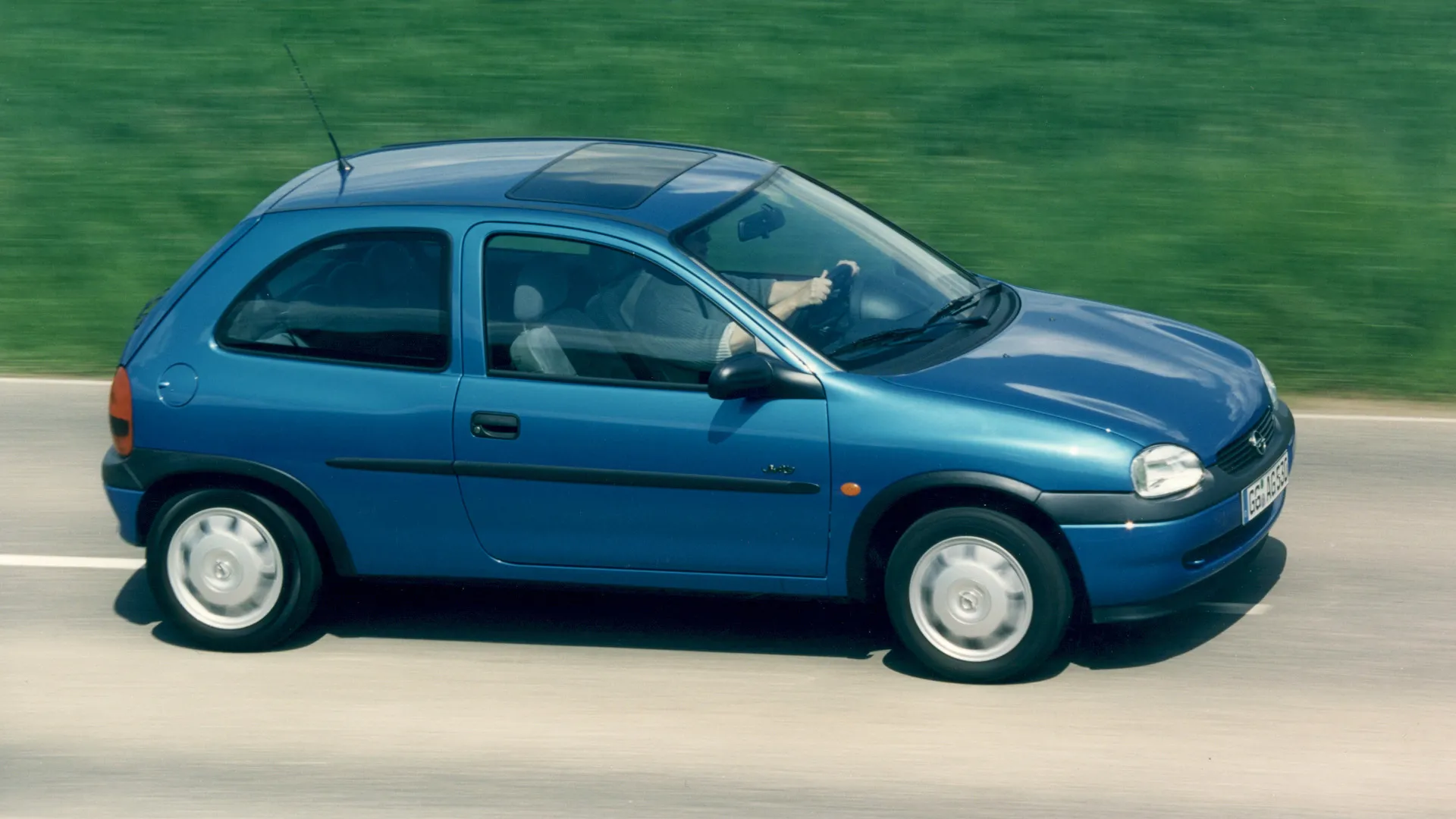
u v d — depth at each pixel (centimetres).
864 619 1164
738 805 915
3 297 2170
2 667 1136
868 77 2914
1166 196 2381
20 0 3491
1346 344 1864
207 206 2497
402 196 1125
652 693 1062
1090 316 1188
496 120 2808
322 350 1105
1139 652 1094
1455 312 1947
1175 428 1021
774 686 1065
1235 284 2056
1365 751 956
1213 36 3070
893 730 997
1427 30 3084
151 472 1128
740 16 3256
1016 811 898
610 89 2920
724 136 2691
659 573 1074
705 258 1070
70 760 1000
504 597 1236
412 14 3350
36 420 1688
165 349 1131
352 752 999
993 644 1034
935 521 1024
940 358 1068
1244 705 1016
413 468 1084
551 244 1080
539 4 3388
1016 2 3284
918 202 2408
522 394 1062
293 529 1128
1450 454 1499
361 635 1177
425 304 1088
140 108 2906
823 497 1027
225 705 1070
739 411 1033
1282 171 2462
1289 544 1284
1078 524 995
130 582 1291
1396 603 1165
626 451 1048
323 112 2870
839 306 1086
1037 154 2580
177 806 939
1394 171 2459
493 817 910
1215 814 890
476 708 1053
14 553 1348
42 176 2620
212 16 3366
